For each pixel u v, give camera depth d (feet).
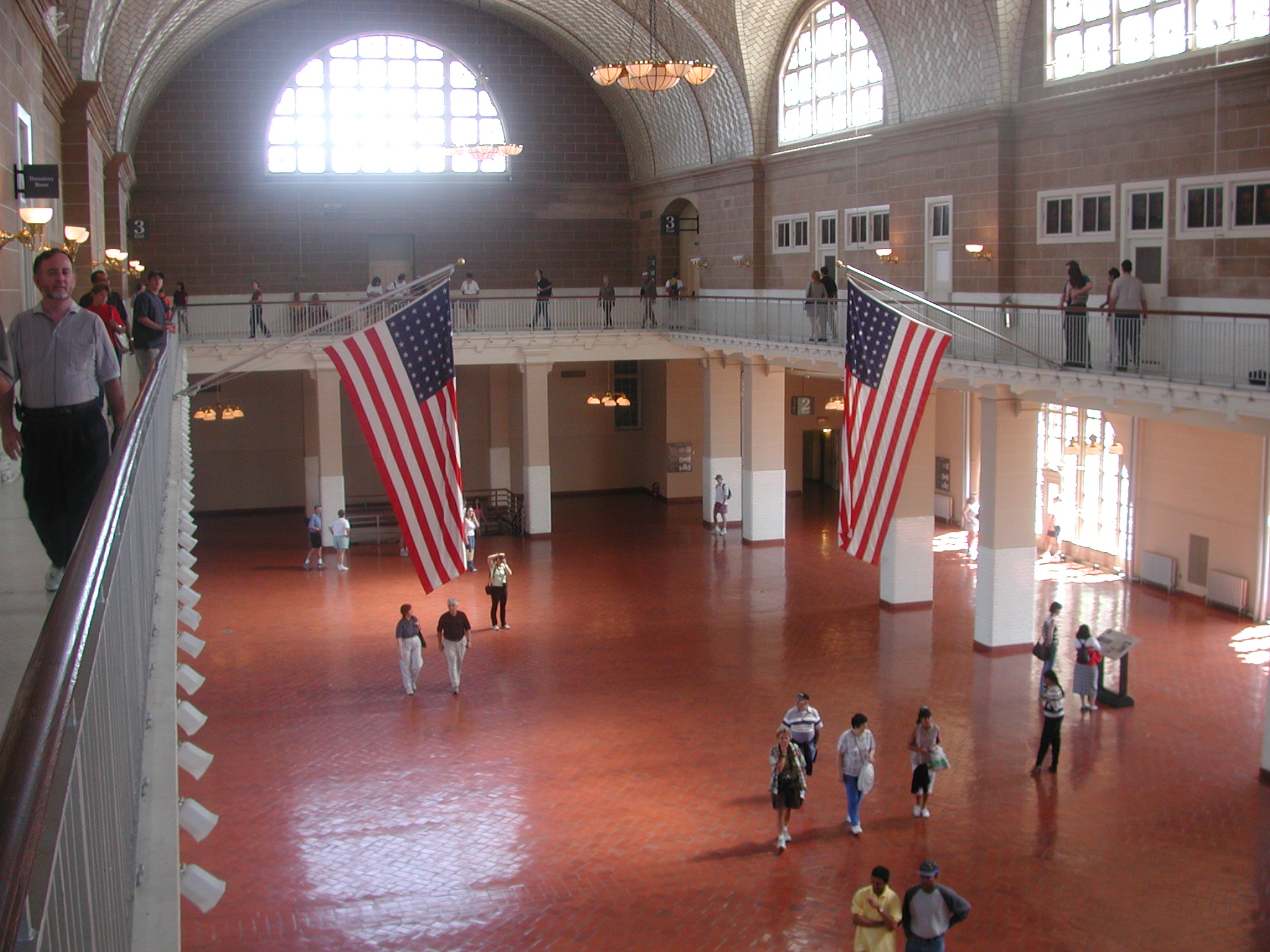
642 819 43.91
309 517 102.22
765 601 76.38
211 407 111.34
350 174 108.58
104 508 9.39
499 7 106.73
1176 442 74.54
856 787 42.14
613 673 61.57
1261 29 51.29
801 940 35.29
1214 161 53.83
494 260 113.60
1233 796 45.11
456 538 44.06
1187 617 69.97
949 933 35.47
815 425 118.11
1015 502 63.57
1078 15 62.08
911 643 66.49
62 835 5.73
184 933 35.73
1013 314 60.95
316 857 40.91
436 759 49.96
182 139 104.27
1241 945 34.78
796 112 90.89
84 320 17.39
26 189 40.47
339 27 106.63
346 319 90.74
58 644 6.36
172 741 12.48
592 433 122.42
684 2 88.43
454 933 35.78
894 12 73.15
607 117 114.73
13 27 39.63
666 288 101.30
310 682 60.23
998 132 66.74
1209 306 54.70
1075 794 45.55
